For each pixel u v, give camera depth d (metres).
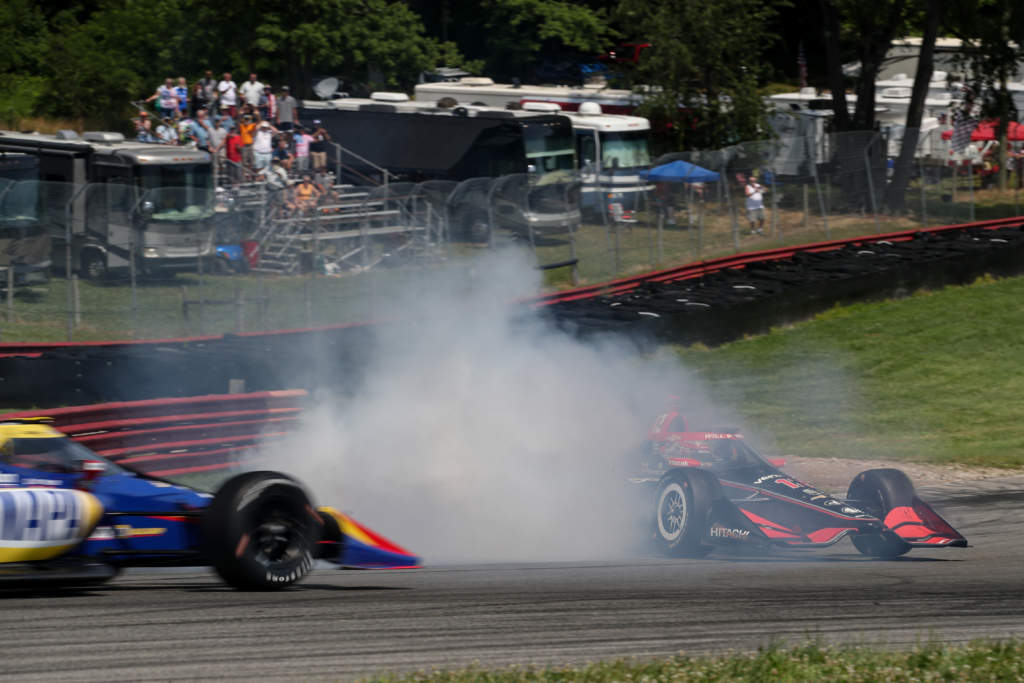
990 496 22.56
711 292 41.44
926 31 62.91
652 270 44.84
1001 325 43.62
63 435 10.88
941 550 17.06
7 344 27.19
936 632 10.42
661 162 47.53
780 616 10.89
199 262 33.59
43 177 41.59
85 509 10.36
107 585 11.78
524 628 9.85
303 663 8.26
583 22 77.44
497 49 79.50
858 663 8.53
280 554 11.14
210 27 62.22
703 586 12.77
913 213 55.09
